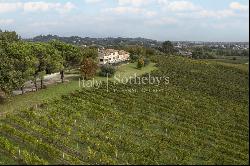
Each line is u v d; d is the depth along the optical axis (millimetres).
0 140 53125
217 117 81062
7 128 57656
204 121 76375
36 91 93625
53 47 106125
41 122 66250
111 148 53688
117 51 176250
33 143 53500
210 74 143125
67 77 117500
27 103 81000
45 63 92688
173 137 63750
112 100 88875
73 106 79250
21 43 98250
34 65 88000
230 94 109188
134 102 87688
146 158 51938
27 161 47688
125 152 54906
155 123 72750
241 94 109438
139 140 61188
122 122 69938
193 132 67812
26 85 101500
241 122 78562
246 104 97438
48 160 49938
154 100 92062
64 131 61875
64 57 107688
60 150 54031
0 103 79562
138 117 75438
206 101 96812
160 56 196250
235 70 149500
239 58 188875
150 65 159625
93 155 50844
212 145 61438
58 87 99875
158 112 81688
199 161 54062
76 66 119312
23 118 68562
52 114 70312
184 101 93875
